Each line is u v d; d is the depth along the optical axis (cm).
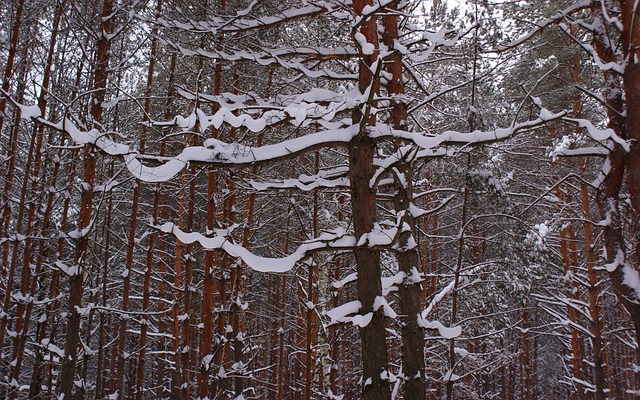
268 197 1322
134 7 782
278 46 693
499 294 909
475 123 700
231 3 730
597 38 695
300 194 1094
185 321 1087
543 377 2580
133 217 1159
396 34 723
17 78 905
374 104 651
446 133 535
